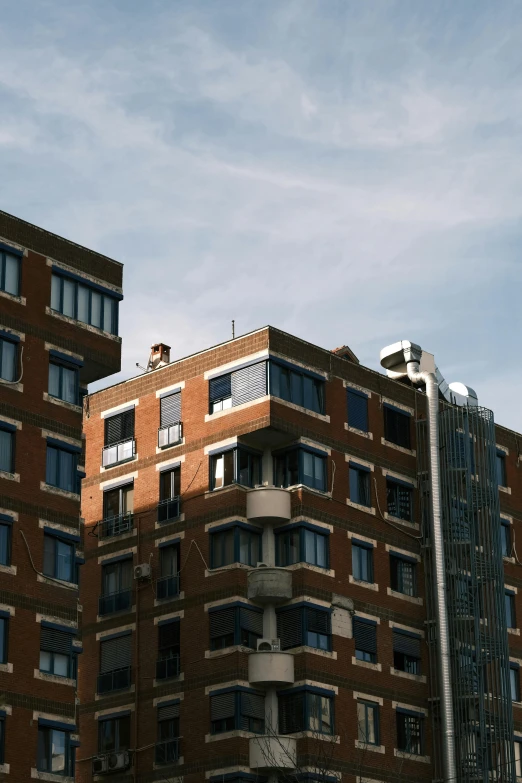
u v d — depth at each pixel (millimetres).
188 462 73125
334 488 72438
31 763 57656
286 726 67688
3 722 57250
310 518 70625
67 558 61750
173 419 74625
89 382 67562
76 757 72000
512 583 80312
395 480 75812
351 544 72312
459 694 71812
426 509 76438
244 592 69312
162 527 73062
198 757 67750
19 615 59125
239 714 67062
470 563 74375
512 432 83938
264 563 69750
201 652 69375
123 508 75188
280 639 69188
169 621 71125
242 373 72375
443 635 72438
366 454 74750
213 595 69812
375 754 69375
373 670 70938
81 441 63594
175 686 69812
